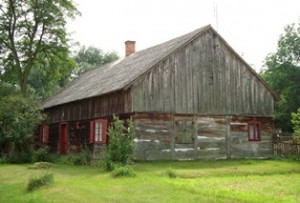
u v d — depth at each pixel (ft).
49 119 107.34
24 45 110.11
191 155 78.95
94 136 83.41
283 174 61.72
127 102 74.02
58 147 100.27
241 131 86.48
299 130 87.10
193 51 82.17
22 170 67.62
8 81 115.55
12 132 86.79
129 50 110.42
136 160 72.18
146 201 38.11
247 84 88.94
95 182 50.83
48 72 119.24
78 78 124.06
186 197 39.29
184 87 79.92
